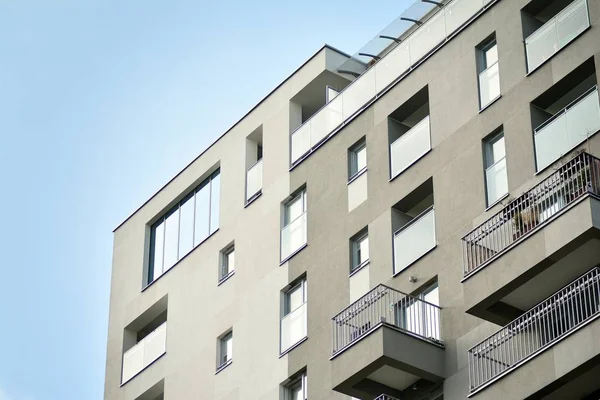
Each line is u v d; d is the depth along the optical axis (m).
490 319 40.56
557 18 43.00
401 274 44.38
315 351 46.41
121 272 57.97
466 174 43.72
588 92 41.12
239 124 54.78
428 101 46.78
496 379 38.53
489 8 45.50
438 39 47.19
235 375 49.50
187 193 56.47
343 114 49.69
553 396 37.97
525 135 42.31
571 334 37.22
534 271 38.97
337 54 52.28
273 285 49.47
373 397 42.84
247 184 53.19
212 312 51.97
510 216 40.84
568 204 38.41
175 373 52.44
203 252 53.88
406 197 45.44
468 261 41.69
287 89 53.00
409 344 41.88
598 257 38.69
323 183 49.09
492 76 44.41
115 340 56.56
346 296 46.03
